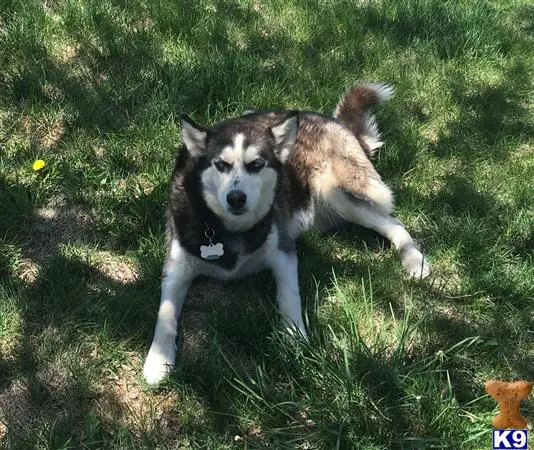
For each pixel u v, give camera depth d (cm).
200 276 167
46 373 142
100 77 213
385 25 258
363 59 241
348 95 203
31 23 218
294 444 133
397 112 220
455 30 259
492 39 258
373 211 182
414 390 138
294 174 180
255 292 164
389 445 131
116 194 179
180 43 230
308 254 175
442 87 234
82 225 174
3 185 176
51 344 146
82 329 150
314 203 185
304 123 185
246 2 259
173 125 197
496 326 158
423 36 258
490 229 181
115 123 197
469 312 163
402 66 240
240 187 150
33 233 171
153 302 157
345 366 137
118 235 172
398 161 200
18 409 136
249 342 151
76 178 181
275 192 161
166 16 236
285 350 144
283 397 139
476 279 167
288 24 253
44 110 197
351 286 167
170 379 142
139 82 211
